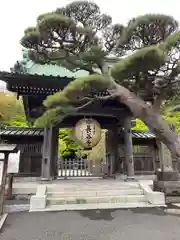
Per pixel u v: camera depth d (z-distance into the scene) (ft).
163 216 20.12
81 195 27.02
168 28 21.67
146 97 25.20
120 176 40.60
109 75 21.52
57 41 23.11
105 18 23.91
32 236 15.23
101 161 67.77
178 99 26.07
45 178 33.73
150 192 26.81
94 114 38.42
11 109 95.04
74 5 22.57
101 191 28.04
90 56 23.62
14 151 23.65
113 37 24.91
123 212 21.74
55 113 25.44
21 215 21.04
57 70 43.55
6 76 31.42
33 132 42.88
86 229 16.56
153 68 20.11
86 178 42.83
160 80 23.47
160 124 21.35
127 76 21.83
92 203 25.72
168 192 27.48
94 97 25.40
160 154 32.42
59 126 43.34
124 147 42.70
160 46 18.81
